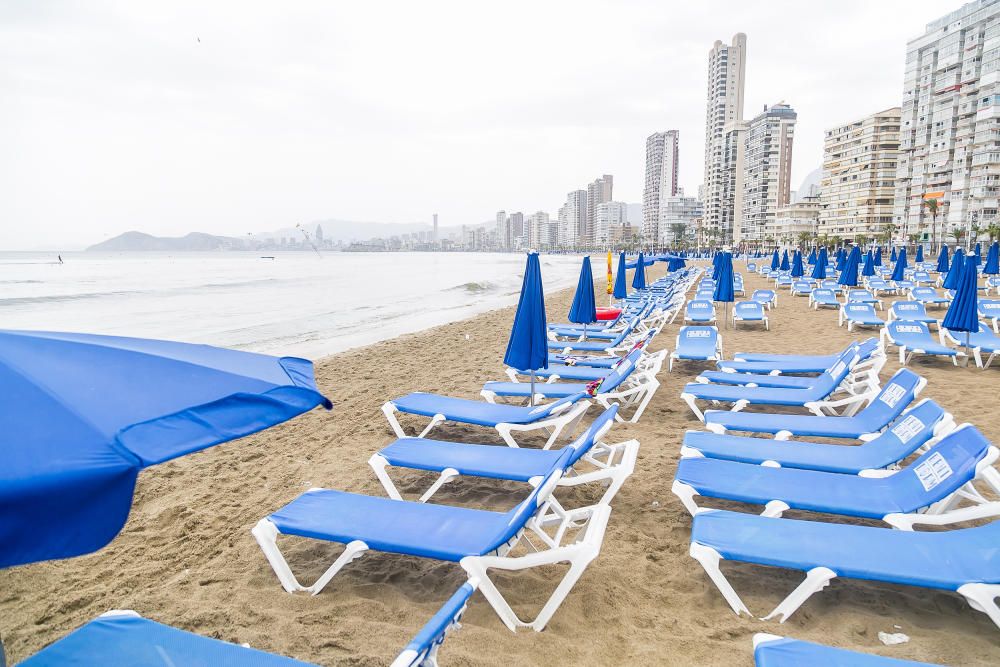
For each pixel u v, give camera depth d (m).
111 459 1.29
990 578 2.20
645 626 2.53
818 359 7.03
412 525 2.76
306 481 4.44
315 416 6.27
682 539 3.35
